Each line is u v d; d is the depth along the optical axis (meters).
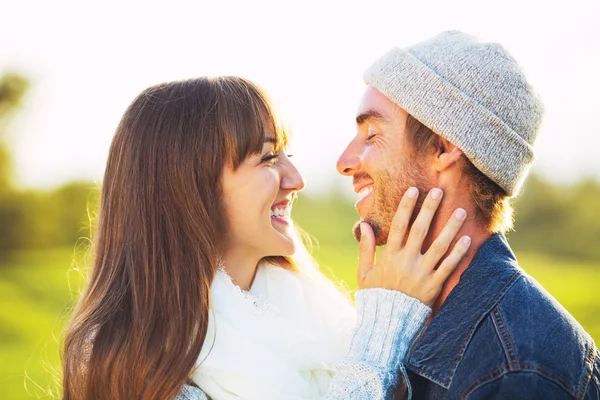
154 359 2.15
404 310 2.05
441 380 1.88
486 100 1.99
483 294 1.92
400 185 2.13
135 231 2.30
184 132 2.28
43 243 23.42
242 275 2.43
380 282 2.12
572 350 1.79
